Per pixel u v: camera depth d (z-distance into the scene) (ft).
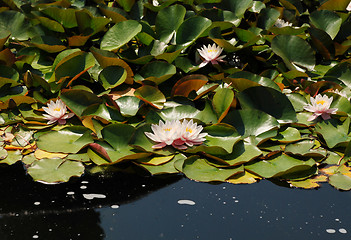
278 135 9.67
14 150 9.48
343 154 9.34
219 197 8.14
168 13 12.38
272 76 11.59
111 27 12.05
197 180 8.38
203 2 13.94
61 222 7.39
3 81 10.84
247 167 8.82
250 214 7.72
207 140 9.38
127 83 11.14
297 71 11.19
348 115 10.07
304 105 10.49
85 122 9.76
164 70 11.00
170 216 7.62
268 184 8.52
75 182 8.49
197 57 11.93
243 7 13.53
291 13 14.26
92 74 11.28
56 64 11.32
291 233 7.27
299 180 8.63
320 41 12.34
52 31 12.76
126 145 9.26
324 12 13.29
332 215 7.71
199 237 7.14
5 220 7.39
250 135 9.52
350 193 8.29
